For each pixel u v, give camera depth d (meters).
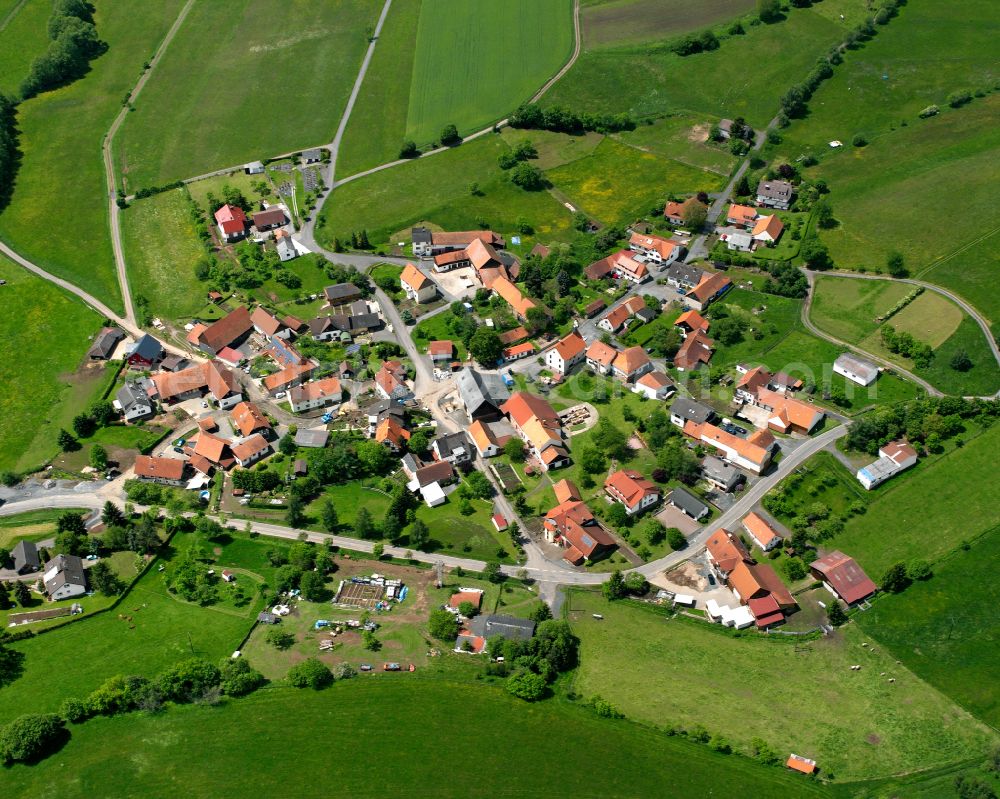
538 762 139.50
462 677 153.25
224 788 137.38
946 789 132.12
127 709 148.50
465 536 182.25
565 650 154.25
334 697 150.00
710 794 134.00
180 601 169.50
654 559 175.00
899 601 162.12
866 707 145.38
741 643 158.00
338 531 184.00
